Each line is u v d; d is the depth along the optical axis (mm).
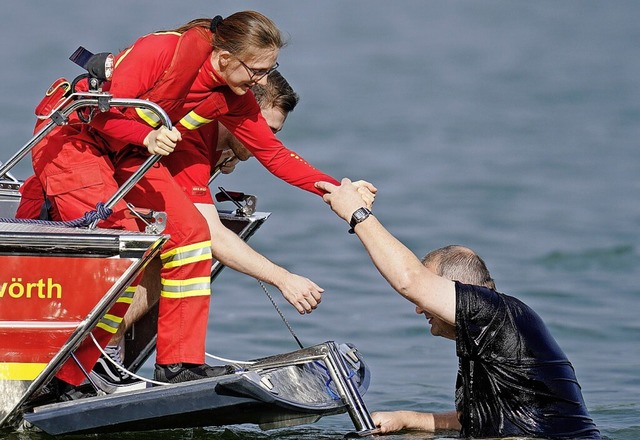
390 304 29469
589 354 25125
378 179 49250
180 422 14867
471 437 15398
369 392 21516
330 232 38562
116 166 16297
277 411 14688
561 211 43719
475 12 134000
